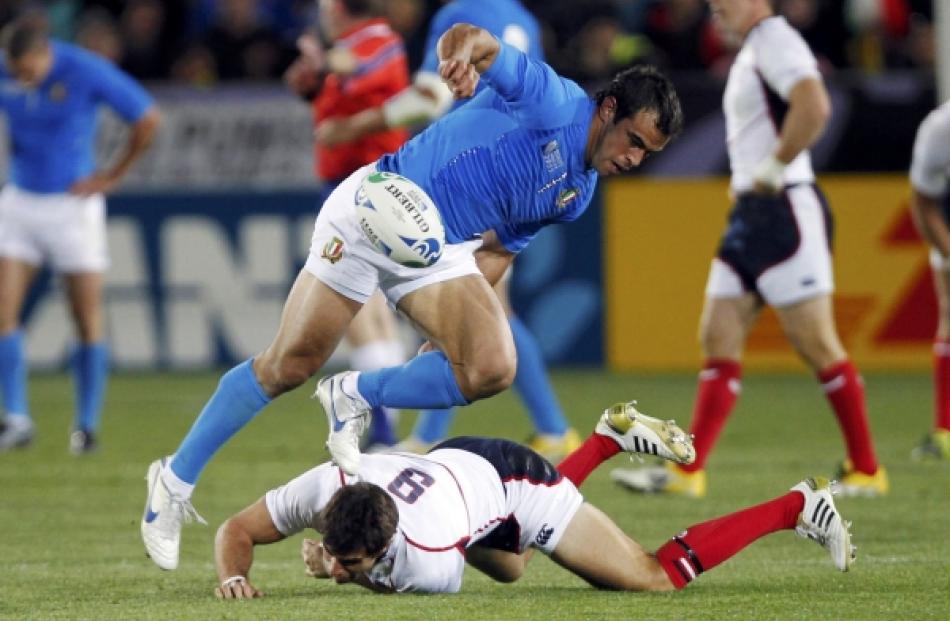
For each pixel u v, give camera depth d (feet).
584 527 66.23
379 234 64.95
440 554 63.31
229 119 167.53
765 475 106.01
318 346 68.80
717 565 69.21
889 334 162.50
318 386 68.23
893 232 161.07
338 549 61.52
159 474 70.03
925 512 91.20
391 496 63.10
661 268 165.37
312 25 180.14
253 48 176.65
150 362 170.30
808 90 92.12
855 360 163.12
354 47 110.83
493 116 67.41
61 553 80.84
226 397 69.72
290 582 71.97
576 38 174.50
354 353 107.45
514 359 67.62
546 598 65.46
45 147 119.24
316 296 68.28
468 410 146.92
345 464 65.10
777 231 95.30
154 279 169.07
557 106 65.92
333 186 111.96
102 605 65.62
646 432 69.72
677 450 69.92
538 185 67.62
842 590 68.08
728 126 97.60
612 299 166.50
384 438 110.11
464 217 67.92
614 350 166.91
